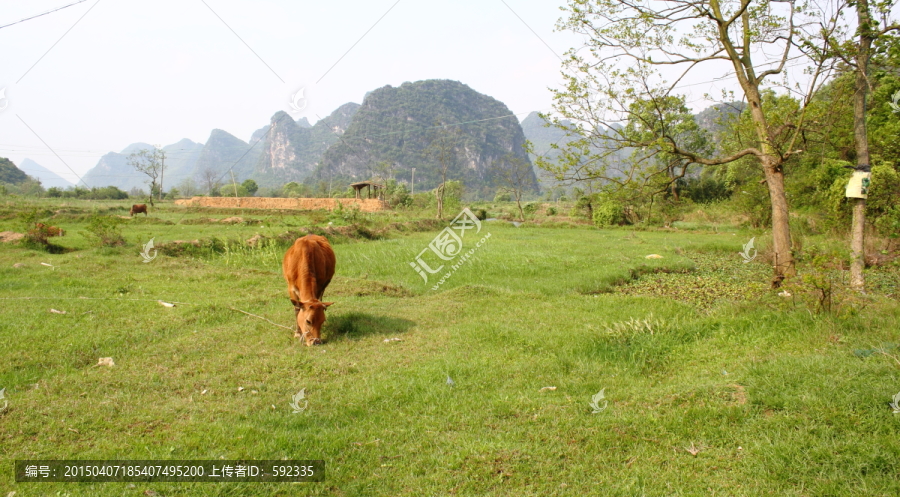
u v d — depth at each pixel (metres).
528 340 6.76
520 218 37.75
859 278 8.75
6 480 3.44
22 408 4.44
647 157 10.66
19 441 3.94
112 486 3.42
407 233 22.66
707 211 30.72
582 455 3.90
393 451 4.03
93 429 4.18
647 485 3.52
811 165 15.98
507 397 5.01
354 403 4.86
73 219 21.69
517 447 4.01
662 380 5.61
